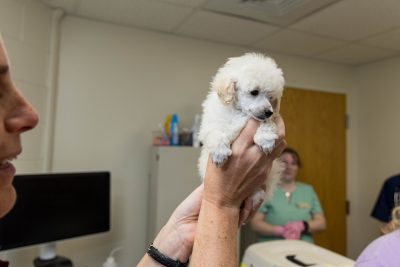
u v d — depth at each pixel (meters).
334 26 2.09
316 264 1.31
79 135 2.09
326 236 2.89
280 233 2.07
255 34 2.29
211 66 2.48
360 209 3.00
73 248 2.09
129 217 2.25
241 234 2.43
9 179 0.47
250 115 0.63
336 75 3.00
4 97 0.42
